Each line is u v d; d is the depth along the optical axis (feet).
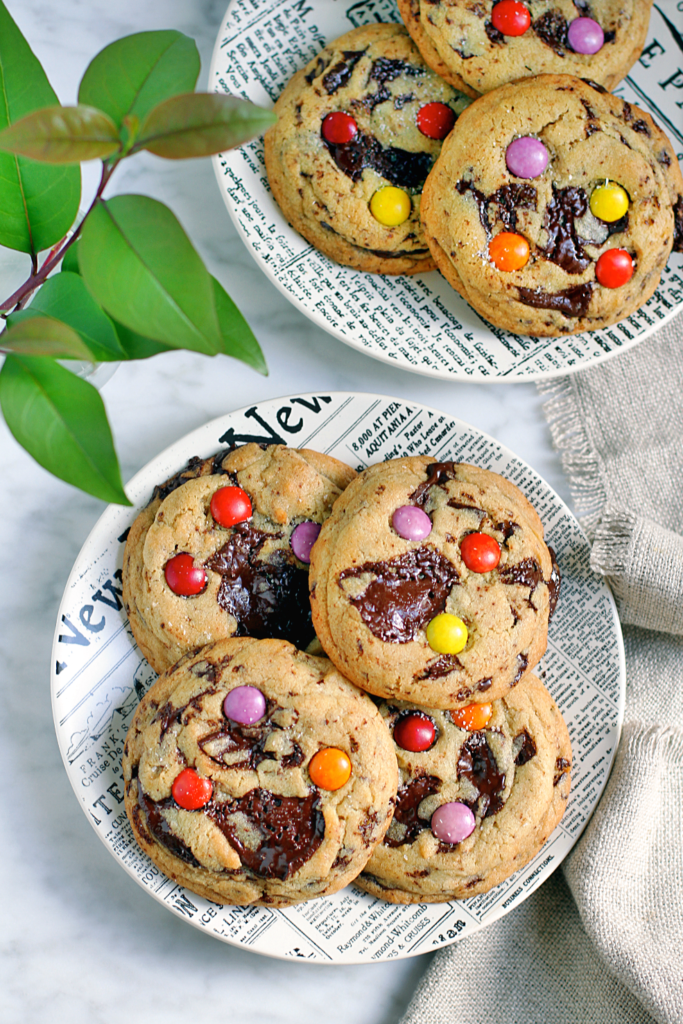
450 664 2.36
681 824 2.54
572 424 2.64
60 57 2.61
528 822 2.42
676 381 2.64
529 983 2.56
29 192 2.22
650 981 2.49
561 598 2.53
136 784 2.38
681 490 2.63
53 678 2.45
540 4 2.50
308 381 2.62
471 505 2.42
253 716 2.34
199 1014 2.57
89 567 2.47
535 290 2.48
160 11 2.62
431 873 2.42
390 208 2.50
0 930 2.56
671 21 2.56
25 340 2.07
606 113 2.47
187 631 2.42
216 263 2.62
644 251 2.48
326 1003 2.58
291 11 2.54
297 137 2.51
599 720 2.51
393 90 2.51
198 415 2.61
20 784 2.58
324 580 2.38
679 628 2.57
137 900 2.58
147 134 2.01
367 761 2.35
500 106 2.46
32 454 2.09
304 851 2.34
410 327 2.53
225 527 2.44
